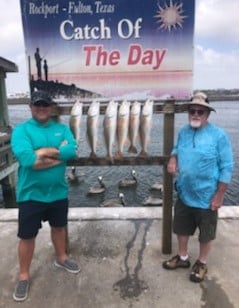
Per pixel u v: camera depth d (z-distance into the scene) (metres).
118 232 3.99
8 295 2.88
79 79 3.24
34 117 2.80
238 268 3.21
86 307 2.72
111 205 12.30
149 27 3.12
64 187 2.96
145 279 3.07
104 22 3.12
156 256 3.45
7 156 10.79
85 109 3.25
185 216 3.04
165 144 3.24
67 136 2.89
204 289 2.91
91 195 13.77
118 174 16.41
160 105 3.18
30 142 2.73
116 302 2.77
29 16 3.12
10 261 3.39
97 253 3.54
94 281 3.05
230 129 29.19
